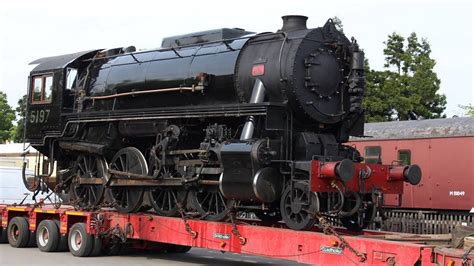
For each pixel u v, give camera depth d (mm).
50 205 16156
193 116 11930
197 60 12461
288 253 10008
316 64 11008
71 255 14203
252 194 10562
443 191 18266
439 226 17828
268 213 12492
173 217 12547
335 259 9336
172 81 12719
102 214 13695
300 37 11008
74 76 15562
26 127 16031
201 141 12711
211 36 12773
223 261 14109
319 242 9578
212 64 12086
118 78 14086
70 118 14836
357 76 11336
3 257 13688
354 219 11078
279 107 10766
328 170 9797
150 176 12688
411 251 8406
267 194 10484
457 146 18062
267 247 10359
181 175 12234
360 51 11406
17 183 21219
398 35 35344
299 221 10375
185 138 12578
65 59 15570
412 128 19422
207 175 11828
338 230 11062
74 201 15039
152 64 13438
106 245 14336
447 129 18453
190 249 16594
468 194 17656
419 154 18953
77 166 15078
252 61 11422
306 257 9750
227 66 11773
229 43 12234
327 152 11078
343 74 11453
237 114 11117
